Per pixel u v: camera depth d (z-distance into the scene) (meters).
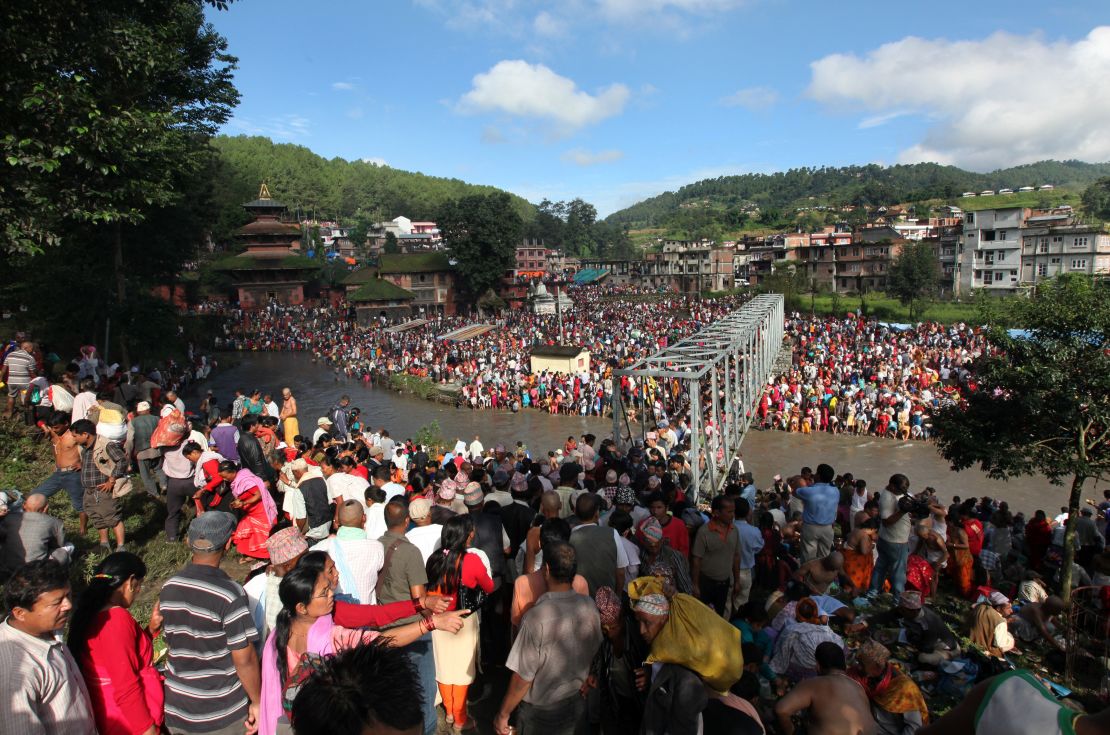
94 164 15.38
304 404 40.34
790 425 32.59
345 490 9.20
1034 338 12.05
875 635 8.27
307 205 160.00
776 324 44.50
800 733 4.87
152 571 9.13
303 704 2.37
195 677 4.34
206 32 28.78
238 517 8.55
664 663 4.16
